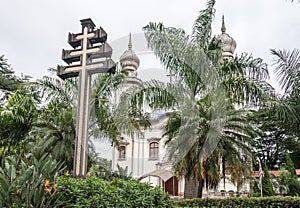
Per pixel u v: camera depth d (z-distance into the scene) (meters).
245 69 8.01
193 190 7.79
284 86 7.76
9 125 8.27
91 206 3.28
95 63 4.21
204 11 8.44
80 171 3.93
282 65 7.80
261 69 8.00
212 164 8.04
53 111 8.38
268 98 7.75
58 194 3.29
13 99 8.95
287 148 24.45
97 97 4.43
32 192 3.19
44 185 3.27
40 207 3.17
